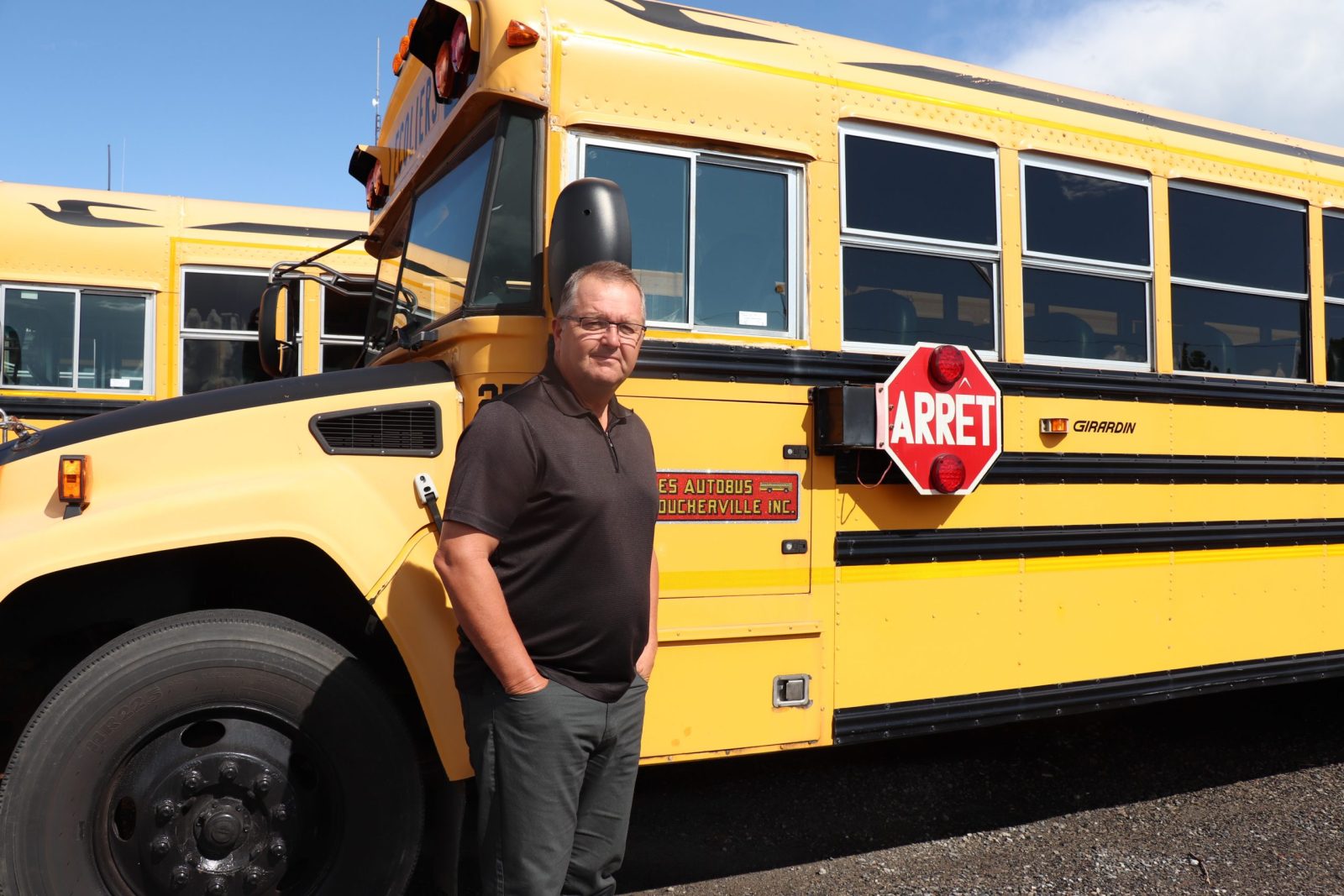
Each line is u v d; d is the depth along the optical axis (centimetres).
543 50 266
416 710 272
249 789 231
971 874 324
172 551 250
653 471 208
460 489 189
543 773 190
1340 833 360
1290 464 396
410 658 240
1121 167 360
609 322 194
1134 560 354
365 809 236
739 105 291
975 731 477
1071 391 341
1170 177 371
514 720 190
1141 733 477
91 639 280
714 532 279
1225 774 424
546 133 265
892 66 323
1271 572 388
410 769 241
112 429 242
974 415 313
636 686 210
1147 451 358
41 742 217
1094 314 353
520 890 191
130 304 613
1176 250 372
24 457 237
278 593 279
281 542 252
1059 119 349
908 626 309
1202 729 484
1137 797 397
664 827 361
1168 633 361
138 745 226
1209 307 380
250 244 631
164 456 239
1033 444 333
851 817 373
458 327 260
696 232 284
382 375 263
